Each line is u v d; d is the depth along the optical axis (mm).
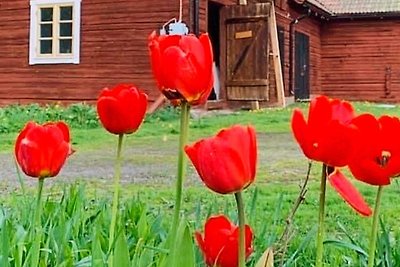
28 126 1560
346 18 25234
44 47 16516
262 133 12312
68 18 16250
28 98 16594
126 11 15680
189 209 4156
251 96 16219
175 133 12211
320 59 25828
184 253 1307
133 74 15617
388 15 24828
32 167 1544
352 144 1134
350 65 25641
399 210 4789
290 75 22031
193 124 12625
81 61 16078
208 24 17719
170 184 6332
